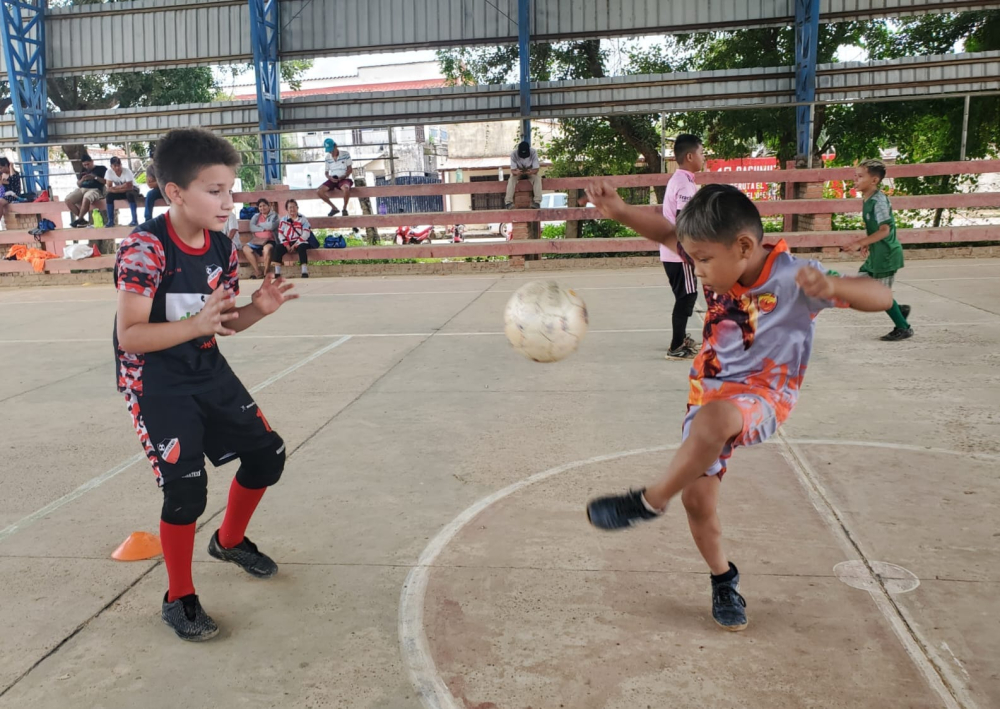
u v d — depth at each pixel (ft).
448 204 122.01
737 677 7.56
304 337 27.30
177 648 8.48
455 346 24.57
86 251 51.98
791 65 53.01
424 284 42.78
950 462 12.87
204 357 8.71
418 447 14.92
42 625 9.05
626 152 57.93
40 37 57.47
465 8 53.16
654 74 51.96
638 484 12.53
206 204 8.16
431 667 7.95
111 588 9.92
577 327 9.12
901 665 7.63
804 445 13.97
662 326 26.45
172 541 8.53
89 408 18.90
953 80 49.37
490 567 10.04
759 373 7.90
